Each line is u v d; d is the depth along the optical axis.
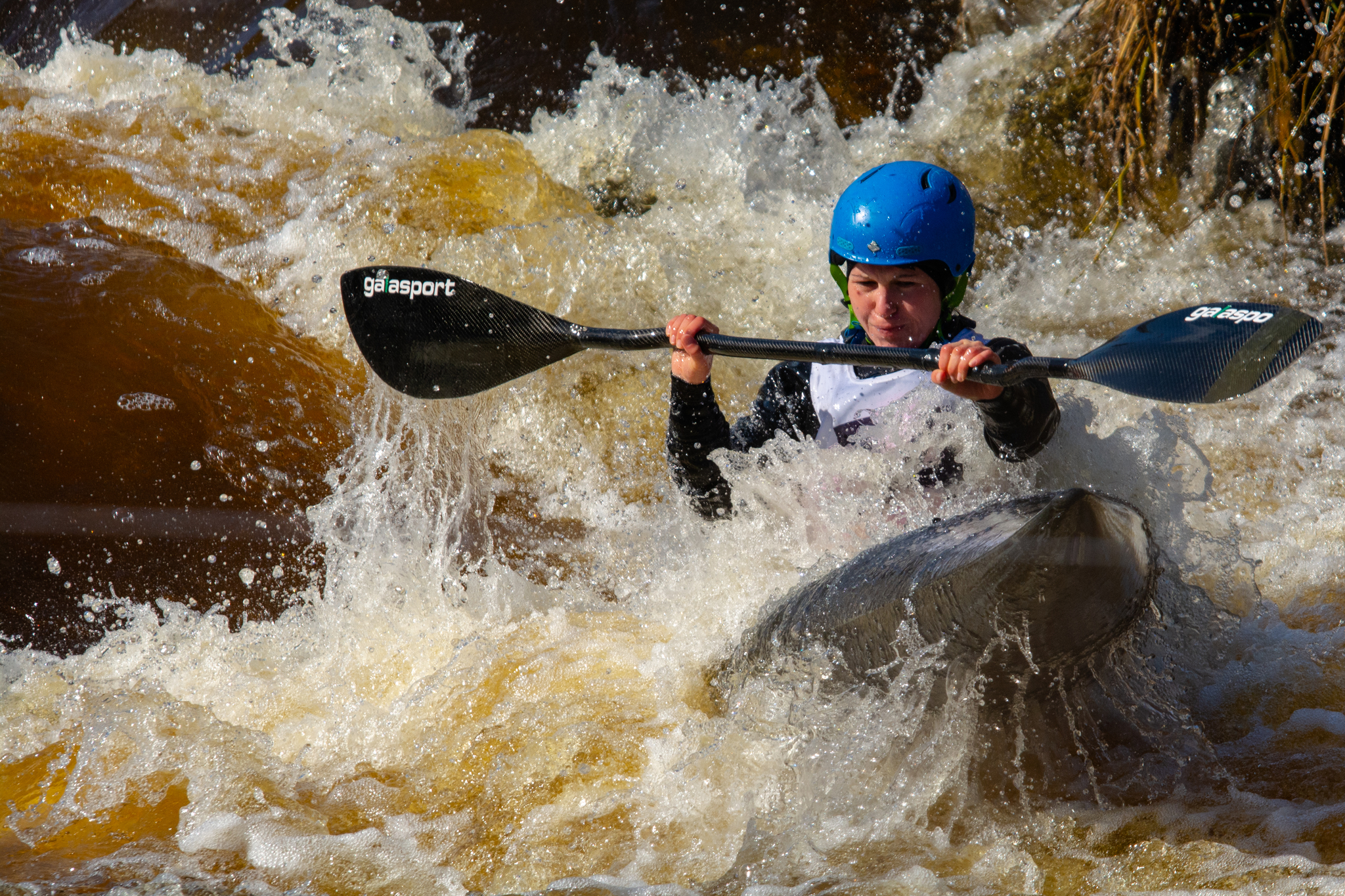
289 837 8.12
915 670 8.16
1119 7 19.62
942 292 10.19
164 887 7.47
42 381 13.96
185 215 18.16
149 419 13.91
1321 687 9.29
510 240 17.81
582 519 14.12
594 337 10.48
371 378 15.80
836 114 20.84
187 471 13.34
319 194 18.75
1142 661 8.63
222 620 11.30
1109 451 10.45
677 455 10.71
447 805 8.58
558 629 10.97
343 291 10.84
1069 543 7.21
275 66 21.69
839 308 17.44
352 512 13.26
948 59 21.05
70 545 11.96
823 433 10.55
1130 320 17.38
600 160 20.39
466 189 19.06
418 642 11.02
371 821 8.41
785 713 8.85
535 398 15.57
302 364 15.79
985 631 7.65
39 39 23.38
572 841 8.05
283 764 9.09
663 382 15.95
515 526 13.71
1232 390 7.88
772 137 20.41
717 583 10.86
